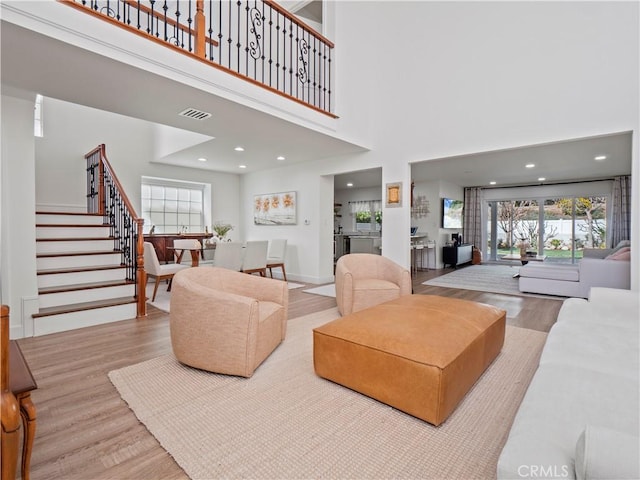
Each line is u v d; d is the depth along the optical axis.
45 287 3.67
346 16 4.96
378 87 5.21
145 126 6.51
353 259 4.20
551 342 1.87
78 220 4.94
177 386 2.14
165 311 4.08
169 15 5.74
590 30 3.54
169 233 6.82
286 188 6.77
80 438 1.64
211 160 6.25
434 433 1.66
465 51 4.36
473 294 5.14
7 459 1.02
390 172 5.09
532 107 3.88
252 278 3.05
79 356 2.66
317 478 1.37
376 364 1.91
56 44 2.28
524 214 9.32
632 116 3.32
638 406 1.17
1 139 3.03
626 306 2.45
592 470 0.74
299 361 2.52
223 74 3.24
